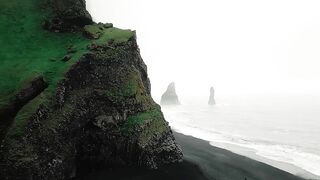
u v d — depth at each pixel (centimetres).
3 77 4319
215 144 6384
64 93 4316
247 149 6088
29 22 5972
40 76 4184
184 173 4584
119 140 4688
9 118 3881
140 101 5216
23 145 3634
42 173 3728
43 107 3972
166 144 5047
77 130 4406
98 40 5309
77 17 5853
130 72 5403
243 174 4672
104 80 4931
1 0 6319
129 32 5772
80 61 4619
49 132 3956
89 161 4597
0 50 5066
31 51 5216
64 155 4119
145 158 4719
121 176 4353
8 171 3488
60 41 5588
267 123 9106
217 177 4519
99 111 4716
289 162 5316
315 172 4831
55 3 6256
